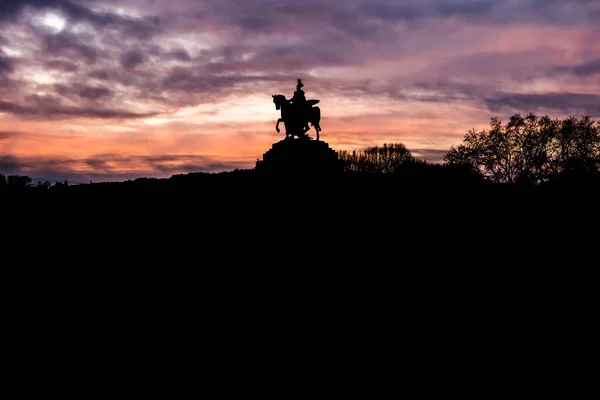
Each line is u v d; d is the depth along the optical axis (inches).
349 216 1827.0
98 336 995.3
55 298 1197.1
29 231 1771.7
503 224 1840.6
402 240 1620.3
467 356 911.7
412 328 1025.5
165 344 959.6
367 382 820.6
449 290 1236.5
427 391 794.8
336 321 1056.2
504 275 1347.2
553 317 1082.7
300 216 1817.2
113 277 1337.4
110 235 1710.1
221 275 1334.9
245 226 1740.9
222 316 1083.9
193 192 2166.6
